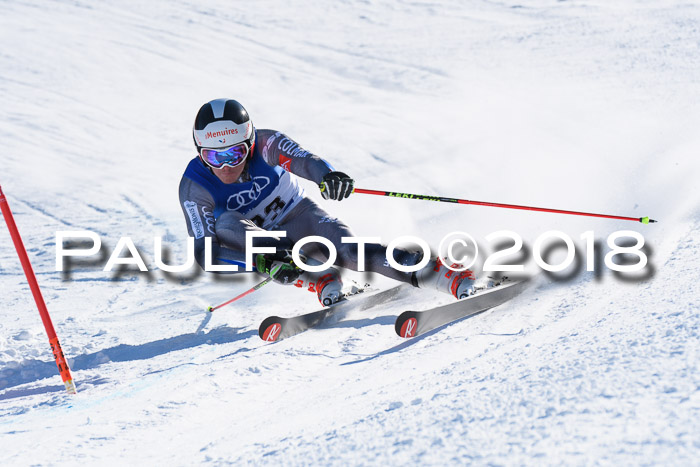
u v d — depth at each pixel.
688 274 12.53
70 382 12.17
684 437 5.24
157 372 12.88
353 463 6.19
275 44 72.62
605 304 11.80
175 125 52.03
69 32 77.44
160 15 84.56
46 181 40.69
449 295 15.89
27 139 48.91
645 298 11.39
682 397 5.99
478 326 12.61
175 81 62.34
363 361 11.76
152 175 41.31
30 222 33.66
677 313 9.36
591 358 7.80
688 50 56.66
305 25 79.38
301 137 44.78
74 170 42.78
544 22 72.12
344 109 51.03
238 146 14.73
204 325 16.84
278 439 7.83
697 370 6.57
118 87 61.16
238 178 15.45
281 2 88.94
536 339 10.39
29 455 8.51
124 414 10.18
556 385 7.00
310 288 15.42
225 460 7.42
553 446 5.55
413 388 8.87
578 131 38.22
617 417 5.84
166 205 35.38
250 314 17.55
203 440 8.68
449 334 12.53
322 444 7.00
